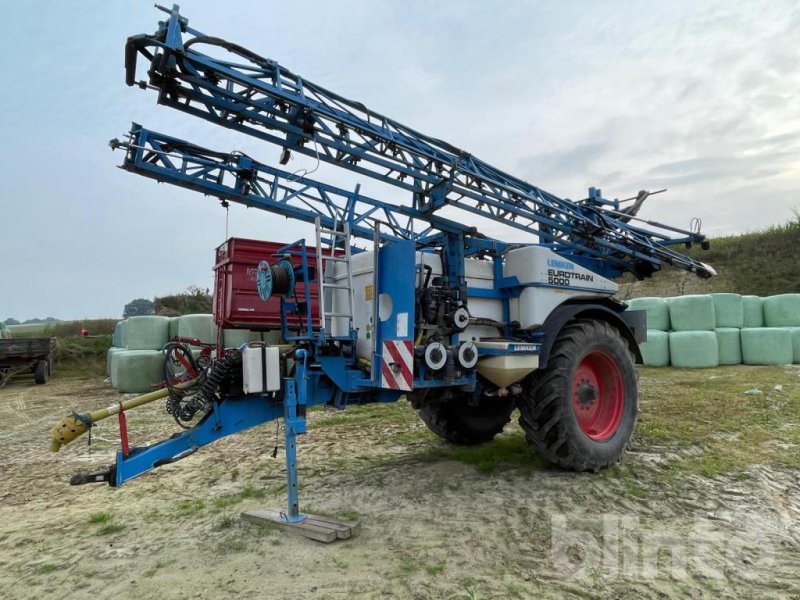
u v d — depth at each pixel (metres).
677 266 6.73
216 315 9.29
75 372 16.33
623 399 4.82
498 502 3.83
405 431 6.36
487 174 5.43
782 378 9.07
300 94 4.23
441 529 3.39
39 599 2.75
